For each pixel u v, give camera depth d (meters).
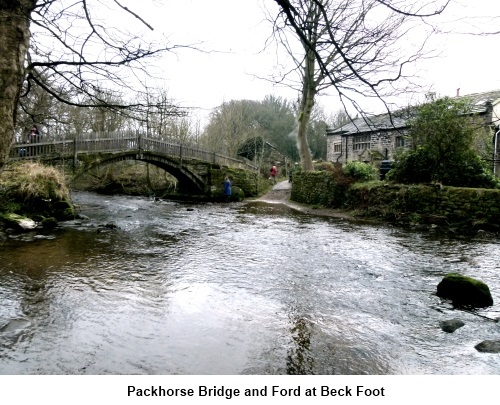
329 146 36.22
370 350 4.01
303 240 9.88
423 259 7.72
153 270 6.86
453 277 5.56
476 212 10.97
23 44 2.74
